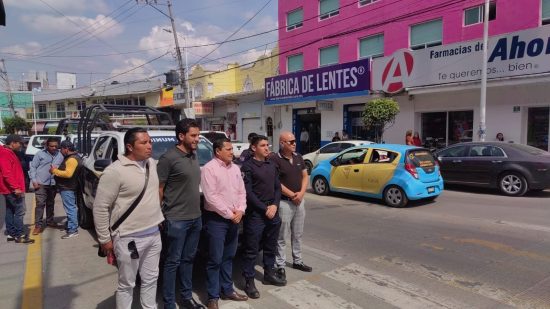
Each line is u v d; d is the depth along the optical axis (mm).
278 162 4664
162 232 3955
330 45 21938
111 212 3398
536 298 4211
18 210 6551
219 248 4020
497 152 10875
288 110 23594
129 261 3393
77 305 4176
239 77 33719
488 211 8555
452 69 14484
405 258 5559
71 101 49438
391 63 16578
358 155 10227
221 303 4176
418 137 15867
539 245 6031
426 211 8695
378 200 10109
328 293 4410
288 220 4730
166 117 8891
